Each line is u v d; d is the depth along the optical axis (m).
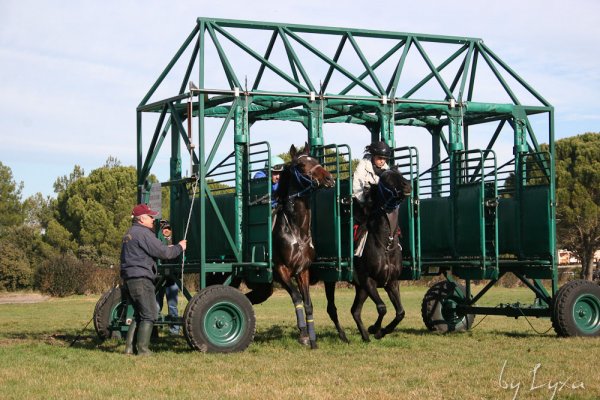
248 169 10.96
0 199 61.66
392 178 10.44
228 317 9.91
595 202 47.34
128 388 7.17
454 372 8.01
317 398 6.59
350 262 10.71
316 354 9.58
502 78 12.92
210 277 11.89
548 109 12.99
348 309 19.92
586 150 47.06
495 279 11.98
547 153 12.43
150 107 11.84
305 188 10.27
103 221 49.97
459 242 12.30
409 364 8.64
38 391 7.01
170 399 6.59
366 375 7.86
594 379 7.49
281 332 12.91
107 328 11.36
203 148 10.51
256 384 7.38
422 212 12.97
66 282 31.16
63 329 14.13
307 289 10.55
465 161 12.34
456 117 12.43
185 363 8.76
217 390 7.08
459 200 12.33
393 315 17.61
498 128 13.39
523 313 12.28
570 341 11.01
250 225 10.85
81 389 7.12
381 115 11.94
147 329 9.61
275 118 12.95
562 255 58.41
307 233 10.48
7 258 33.34
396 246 10.88
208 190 10.56
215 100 11.48
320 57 11.95
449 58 12.87
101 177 52.62
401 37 12.48
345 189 11.05
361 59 12.12
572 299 11.68
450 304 13.21
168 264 11.19
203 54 10.90
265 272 10.47
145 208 9.95
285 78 11.48
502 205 12.81
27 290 33.00
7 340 11.87
